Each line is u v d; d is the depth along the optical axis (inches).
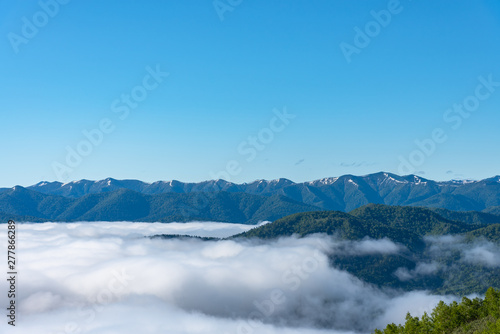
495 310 5516.7
